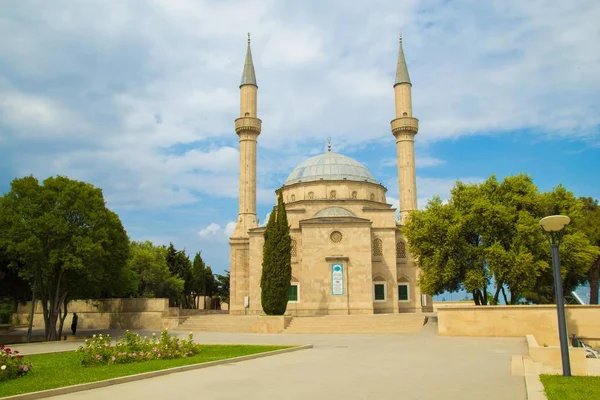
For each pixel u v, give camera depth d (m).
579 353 20.17
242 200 71.56
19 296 54.03
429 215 45.44
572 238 41.88
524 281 40.94
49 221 40.59
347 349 29.34
